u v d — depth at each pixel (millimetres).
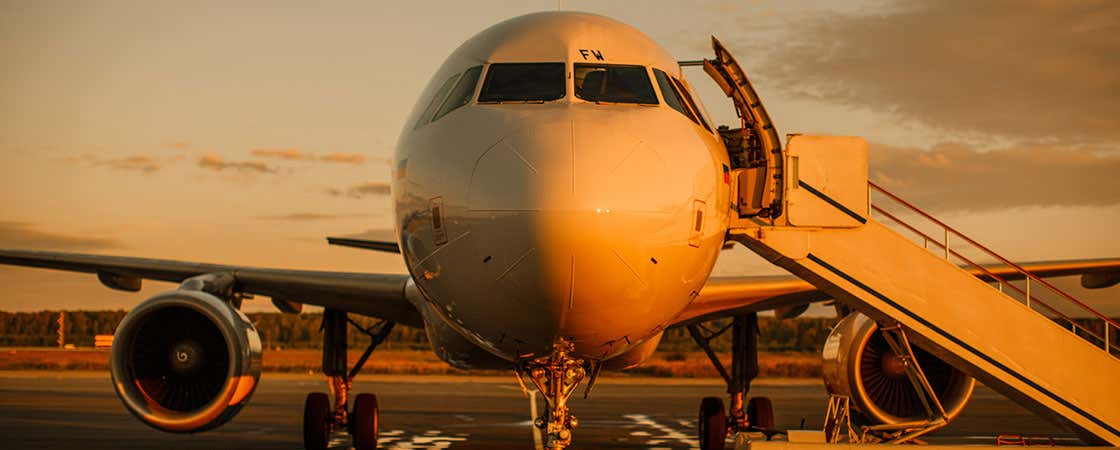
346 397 54438
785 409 91688
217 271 50406
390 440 60094
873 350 49562
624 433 65812
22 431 63688
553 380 35844
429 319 46688
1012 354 43250
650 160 29062
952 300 42688
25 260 51562
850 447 41312
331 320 54031
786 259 40688
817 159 39062
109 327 168250
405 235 32656
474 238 28656
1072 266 51312
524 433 65000
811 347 173625
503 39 35281
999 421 80312
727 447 62344
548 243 27297
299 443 58312
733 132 40312
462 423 73000
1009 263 44688
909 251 42344
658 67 35094
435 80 36625
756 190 38250
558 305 28391
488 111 31734
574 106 31922
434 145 31547
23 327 166250
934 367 49406
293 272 49875
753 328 57000
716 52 37812
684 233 29469
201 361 43938
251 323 44375
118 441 58625
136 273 52562
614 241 27531
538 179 27750
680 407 92125
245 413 81938
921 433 45969
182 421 42375
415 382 140625
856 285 41594
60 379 131125
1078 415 43812
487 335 32094
